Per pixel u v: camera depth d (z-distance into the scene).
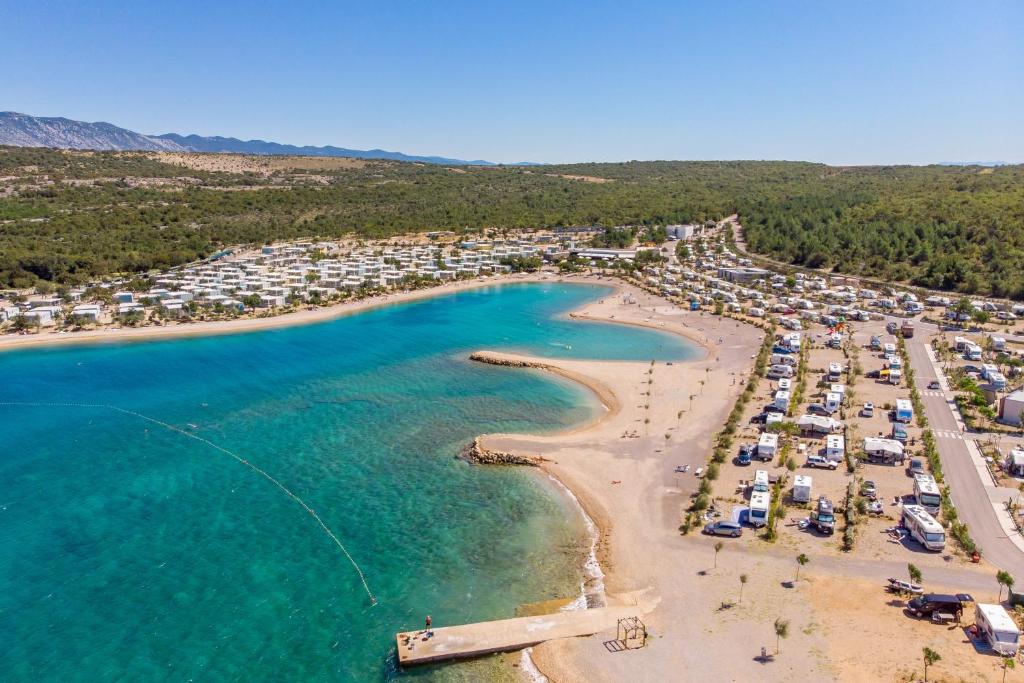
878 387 131.62
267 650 61.19
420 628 64.12
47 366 157.50
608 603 66.12
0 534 81.62
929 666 54.06
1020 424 107.75
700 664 56.41
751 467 94.75
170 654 60.66
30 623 65.00
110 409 127.75
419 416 123.25
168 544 79.56
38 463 102.94
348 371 153.62
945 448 99.81
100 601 68.44
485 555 76.88
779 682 53.84
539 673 56.94
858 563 70.19
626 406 124.81
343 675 57.88
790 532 76.94
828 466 93.38
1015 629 55.41
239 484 95.69
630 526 80.50
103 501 90.56
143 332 189.62
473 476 97.69
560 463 99.75
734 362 154.12
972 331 176.88
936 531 71.56
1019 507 81.06
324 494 92.44
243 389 140.25
